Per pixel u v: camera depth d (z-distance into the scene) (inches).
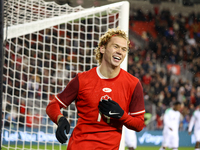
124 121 106.6
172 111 383.2
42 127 457.4
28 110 476.7
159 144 485.1
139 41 724.0
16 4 221.5
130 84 112.2
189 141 516.4
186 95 647.1
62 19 206.7
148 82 649.6
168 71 696.4
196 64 729.0
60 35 606.5
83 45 618.5
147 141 476.7
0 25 85.4
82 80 110.7
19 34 204.5
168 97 623.2
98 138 108.2
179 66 709.9
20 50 545.6
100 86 109.9
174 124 380.8
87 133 109.2
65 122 105.6
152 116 539.8
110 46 109.5
